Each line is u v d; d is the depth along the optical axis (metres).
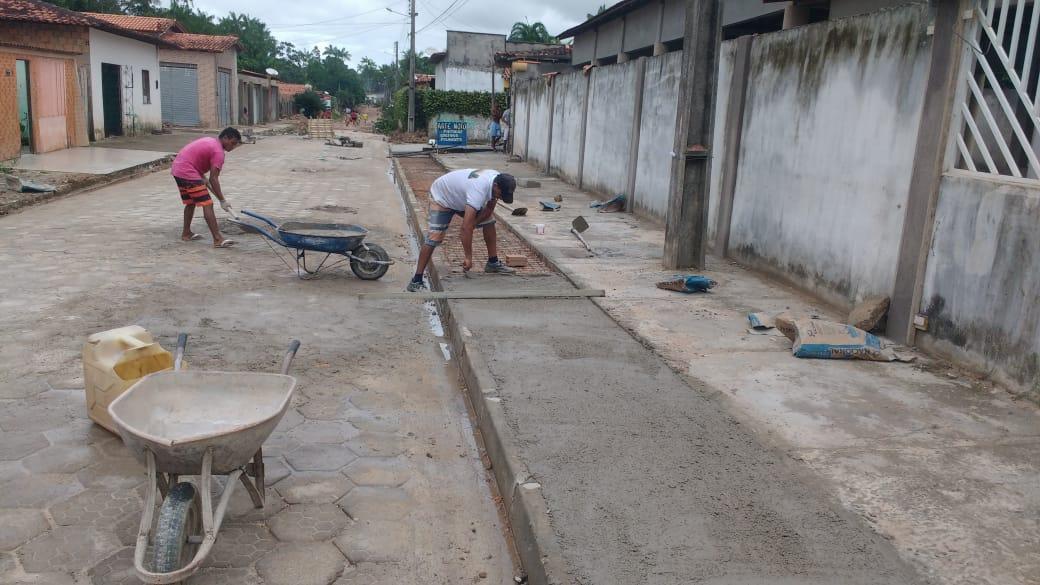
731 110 9.72
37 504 3.85
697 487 3.88
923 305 6.12
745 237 9.42
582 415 4.75
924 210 6.05
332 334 6.79
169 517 3.05
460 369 6.09
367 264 8.65
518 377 5.38
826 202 7.61
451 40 45.88
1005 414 4.90
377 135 44.47
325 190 17.05
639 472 4.03
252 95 49.75
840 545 3.40
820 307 7.51
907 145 6.34
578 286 8.08
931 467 4.16
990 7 5.43
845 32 7.31
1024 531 3.56
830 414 4.86
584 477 3.96
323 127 38.06
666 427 4.61
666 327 6.69
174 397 3.65
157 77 32.09
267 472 4.31
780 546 3.38
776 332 6.61
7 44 17.88
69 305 7.05
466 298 7.48
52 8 23.97
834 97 7.48
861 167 7.00
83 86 23.95
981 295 5.50
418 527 3.89
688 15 8.39
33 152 19.80
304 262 8.59
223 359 5.91
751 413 4.85
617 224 12.52
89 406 4.63
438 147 31.20
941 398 5.16
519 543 3.65
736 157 9.65
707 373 5.56
